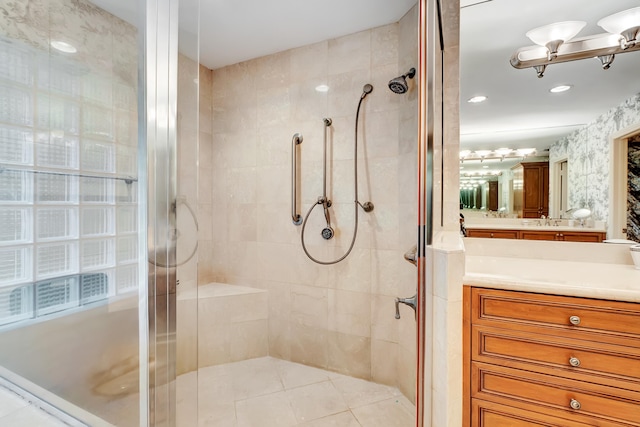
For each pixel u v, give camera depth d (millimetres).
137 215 1016
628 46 1338
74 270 1264
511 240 1572
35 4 1259
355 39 1846
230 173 2281
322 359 1959
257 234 2182
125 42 1153
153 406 948
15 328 1258
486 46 1509
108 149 1229
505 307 1062
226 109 2293
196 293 1017
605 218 1441
